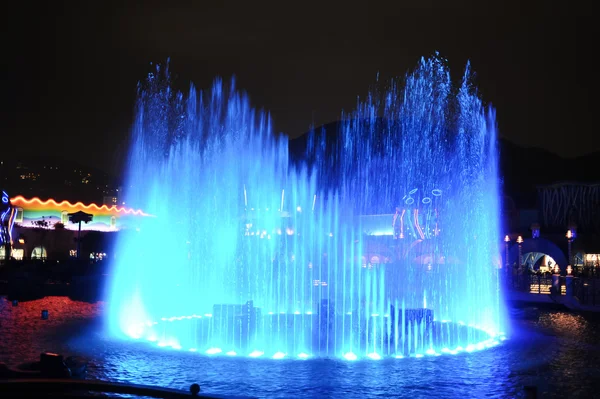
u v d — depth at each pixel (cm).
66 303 3089
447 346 1883
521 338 2069
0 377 1287
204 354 1703
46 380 1222
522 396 1221
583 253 4697
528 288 3691
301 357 1673
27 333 2059
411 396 1306
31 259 5309
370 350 1780
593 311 2905
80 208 7856
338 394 1314
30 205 7681
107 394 1188
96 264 4697
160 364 1572
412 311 1966
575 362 1658
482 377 1477
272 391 1330
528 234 4972
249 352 1736
